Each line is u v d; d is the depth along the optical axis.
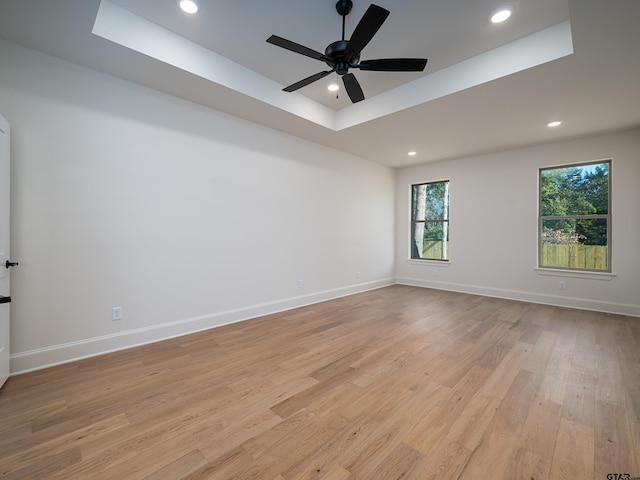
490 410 1.87
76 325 2.56
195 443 1.57
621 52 2.31
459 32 2.50
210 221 3.43
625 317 3.92
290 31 2.52
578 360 2.59
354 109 3.91
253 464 1.43
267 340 3.06
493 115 3.54
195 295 3.31
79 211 2.57
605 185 4.28
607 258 4.26
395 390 2.10
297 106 3.63
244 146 3.75
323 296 4.85
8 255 2.13
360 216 5.60
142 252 2.93
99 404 1.91
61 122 2.48
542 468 1.40
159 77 2.76
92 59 2.48
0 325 2.05
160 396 2.01
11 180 2.27
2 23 2.06
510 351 2.79
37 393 2.03
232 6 2.24
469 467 1.41
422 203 6.26
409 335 3.22
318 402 1.95
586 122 3.76
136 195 2.89
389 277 6.35
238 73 3.03
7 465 1.41
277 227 4.15
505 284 5.08
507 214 5.06
